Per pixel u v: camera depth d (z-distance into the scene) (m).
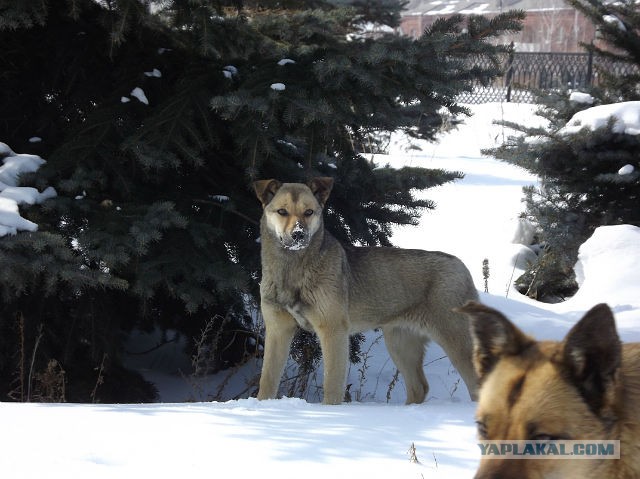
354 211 10.01
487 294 11.56
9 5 7.84
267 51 8.97
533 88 14.81
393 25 17.19
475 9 58.53
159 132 8.20
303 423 5.06
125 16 8.24
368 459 4.20
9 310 8.44
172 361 10.77
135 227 7.73
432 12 58.38
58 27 9.43
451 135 28.39
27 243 7.36
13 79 9.48
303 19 9.25
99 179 8.20
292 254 7.40
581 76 32.84
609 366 2.64
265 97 8.04
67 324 8.76
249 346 10.21
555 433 2.66
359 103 8.45
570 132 12.78
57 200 8.02
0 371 8.62
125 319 9.59
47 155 9.17
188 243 8.45
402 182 9.98
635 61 14.21
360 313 7.86
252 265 9.27
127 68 9.38
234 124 8.49
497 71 8.78
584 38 52.19
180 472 3.90
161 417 5.06
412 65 8.15
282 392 9.32
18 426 4.68
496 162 24.03
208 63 9.28
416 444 4.57
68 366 8.86
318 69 8.10
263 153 8.59
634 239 12.43
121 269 8.08
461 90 8.36
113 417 4.99
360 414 5.52
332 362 7.50
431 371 9.64
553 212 13.72
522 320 10.37
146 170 8.67
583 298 11.60
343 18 9.75
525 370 2.82
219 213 9.21
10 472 3.82
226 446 4.36
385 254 7.90
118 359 9.13
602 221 13.61
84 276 7.50
